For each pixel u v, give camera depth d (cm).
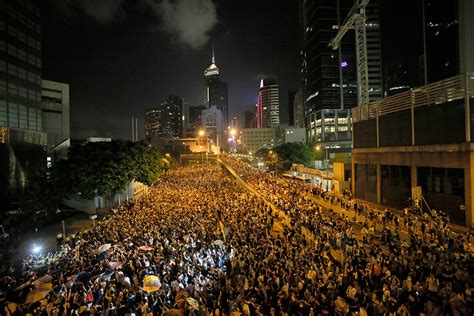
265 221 3722
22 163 7069
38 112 8344
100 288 1959
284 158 12088
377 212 3841
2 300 1861
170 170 13225
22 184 6931
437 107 3819
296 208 4034
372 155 5172
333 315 1653
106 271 2138
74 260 2544
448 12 13588
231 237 3100
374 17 19512
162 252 2634
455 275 1814
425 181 4053
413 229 3042
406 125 4381
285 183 7181
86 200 5922
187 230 3225
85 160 5053
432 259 2069
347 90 19038
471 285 1742
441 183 3791
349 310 1616
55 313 1623
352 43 19062
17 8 7575
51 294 1916
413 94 4216
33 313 1653
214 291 2030
